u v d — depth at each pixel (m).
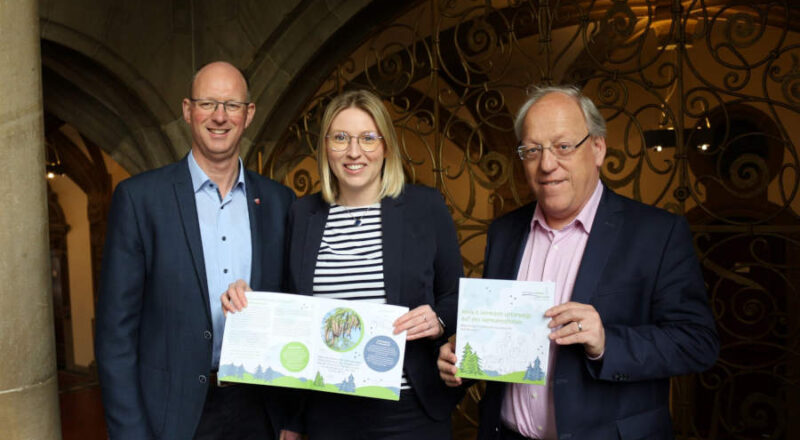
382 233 1.85
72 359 11.45
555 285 1.52
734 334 3.44
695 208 6.65
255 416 2.00
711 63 6.53
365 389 1.66
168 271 1.89
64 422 7.73
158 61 4.18
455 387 1.90
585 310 1.40
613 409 1.47
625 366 1.40
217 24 4.29
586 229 1.58
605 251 1.53
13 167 1.74
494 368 1.49
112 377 1.81
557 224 1.63
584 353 1.47
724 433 6.21
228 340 1.74
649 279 1.49
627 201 1.62
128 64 4.04
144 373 1.89
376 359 1.67
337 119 1.83
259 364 1.72
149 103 4.16
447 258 1.93
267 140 4.45
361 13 4.19
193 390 1.87
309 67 4.35
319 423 1.87
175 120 4.27
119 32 3.99
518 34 5.60
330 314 1.71
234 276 2.00
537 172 1.54
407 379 1.83
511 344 1.48
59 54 3.97
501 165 3.83
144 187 1.93
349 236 1.87
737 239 6.37
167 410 1.86
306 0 4.05
